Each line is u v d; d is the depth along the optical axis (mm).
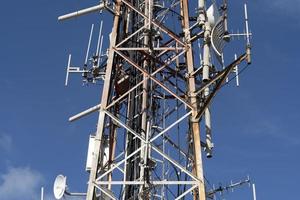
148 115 18062
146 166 16438
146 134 17188
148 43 18938
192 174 16281
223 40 18094
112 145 19031
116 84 18891
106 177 17469
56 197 19562
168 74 18906
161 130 17812
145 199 16281
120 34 19469
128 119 18422
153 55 19109
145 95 18188
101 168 17422
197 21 18953
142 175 16516
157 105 18719
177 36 19016
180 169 16422
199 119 17078
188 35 18938
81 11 20156
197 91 17297
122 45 19078
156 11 20219
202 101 17484
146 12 19500
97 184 16188
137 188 17125
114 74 18719
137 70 19016
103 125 17203
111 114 17328
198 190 16203
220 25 18156
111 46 18547
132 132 17000
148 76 17844
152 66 19016
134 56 19234
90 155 19891
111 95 18359
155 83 18703
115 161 18641
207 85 17000
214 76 17078
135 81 18891
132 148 17969
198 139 16766
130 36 18672
